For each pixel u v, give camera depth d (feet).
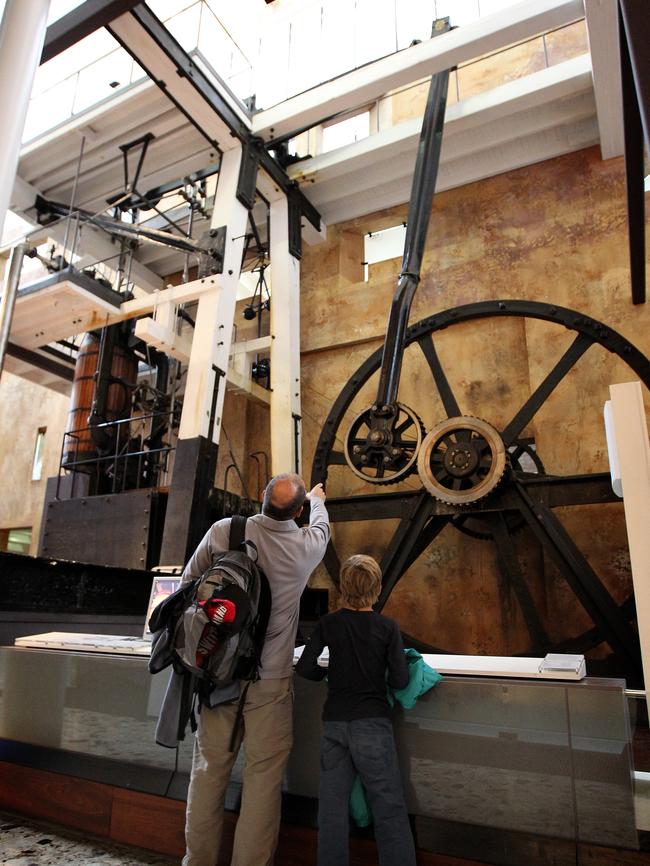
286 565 8.89
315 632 8.75
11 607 15.76
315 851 8.83
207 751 8.44
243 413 36.14
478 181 32.55
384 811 7.63
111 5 20.43
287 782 9.29
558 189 30.42
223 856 9.36
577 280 28.73
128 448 30.19
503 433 25.43
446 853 8.11
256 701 8.42
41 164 32.35
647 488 7.70
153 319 26.04
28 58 11.82
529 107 28.35
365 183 33.14
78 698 11.44
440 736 8.41
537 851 7.61
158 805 10.12
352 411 32.89
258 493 34.65
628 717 7.46
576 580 21.47
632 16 6.66
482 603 27.02
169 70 24.40
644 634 7.52
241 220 27.63
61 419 46.21
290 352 30.19
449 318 28.91
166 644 8.70
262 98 29.91
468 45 24.43
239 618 7.93
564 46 31.53
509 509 22.84
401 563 23.86
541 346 28.53
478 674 8.48
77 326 27.91
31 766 11.78
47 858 9.87
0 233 10.93
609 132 27.81
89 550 24.57
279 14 31.19
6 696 12.39
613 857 7.24
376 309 33.37
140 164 29.22
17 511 46.32
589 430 26.76
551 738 7.77
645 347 26.61
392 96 35.37
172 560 22.13
